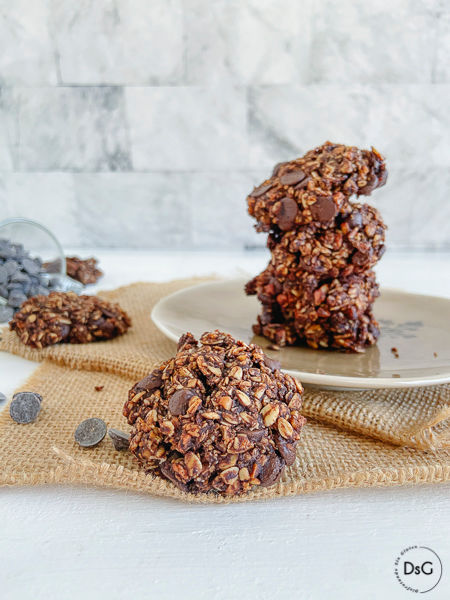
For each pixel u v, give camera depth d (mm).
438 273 474
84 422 201
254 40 518
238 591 142
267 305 265
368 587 144
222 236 584
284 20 512
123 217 577
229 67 526
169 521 166
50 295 296
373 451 194
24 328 281
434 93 528
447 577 146
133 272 474
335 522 166
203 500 168
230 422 161
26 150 554
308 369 224
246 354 180
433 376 207
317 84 529
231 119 542
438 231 571
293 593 142
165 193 567
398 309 292
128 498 176
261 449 165
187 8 511
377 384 202
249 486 164
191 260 529
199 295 310
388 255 556
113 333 292
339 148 246
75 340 284
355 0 505
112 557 152
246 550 155
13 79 533
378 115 536
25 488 180
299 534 161
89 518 167
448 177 553
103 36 520
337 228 242
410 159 548
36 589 142
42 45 523
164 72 529
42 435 201
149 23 516
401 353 242
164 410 170
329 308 243
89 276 428
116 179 563
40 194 570
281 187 244
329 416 208
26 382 248
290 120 540
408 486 183
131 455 188
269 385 173
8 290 345
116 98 537
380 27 512
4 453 188
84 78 532
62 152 555
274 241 259
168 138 549
